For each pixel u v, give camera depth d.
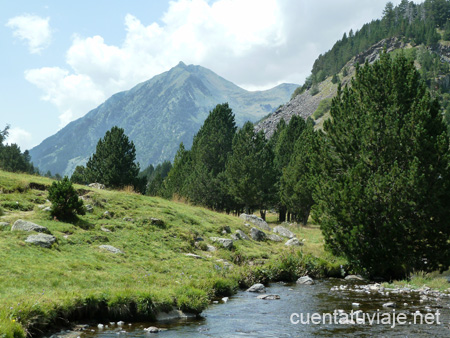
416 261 22.38
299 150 60.25
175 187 70.94
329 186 24.64
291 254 25.38
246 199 56.19
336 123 26.78
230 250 26.34
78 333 10.41
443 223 21.06
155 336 10.45
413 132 21.73
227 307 14.69
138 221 25.17
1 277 12.55
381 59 25.73
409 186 20.70
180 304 13.16
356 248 22.73
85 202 25.38
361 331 11.11
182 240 24.62
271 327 11.62
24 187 24.58
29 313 10.04
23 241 16.84
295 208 58.09
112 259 18.22
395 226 21.58
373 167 23.66
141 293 12.61
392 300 16.06
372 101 25.27
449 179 20.86
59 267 15.01
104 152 48.81
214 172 70.00
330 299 16.36
